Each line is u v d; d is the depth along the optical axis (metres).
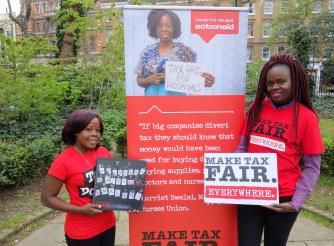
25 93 7.76
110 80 10.05
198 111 2.53
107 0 28.75
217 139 2.56
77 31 10.54
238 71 2.52
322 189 5.29
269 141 2.17
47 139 6.41
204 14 2.44
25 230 3.94
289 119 2.13
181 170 2.58
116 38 8.92
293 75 2.09
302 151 2.15
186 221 2.63
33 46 7.88
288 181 2.16
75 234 2.20
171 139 2.54
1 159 4.96
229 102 2.54
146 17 2.42
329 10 18.52
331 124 12.46
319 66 20.20
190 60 2.48
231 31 2.47
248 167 2.21
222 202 2.24
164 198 2.60
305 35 17.06
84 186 2.20
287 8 19.59
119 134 7.13
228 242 2.67
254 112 2.26
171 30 2.44
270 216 2.23
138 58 2.45
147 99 2.50
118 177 2.26
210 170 2.26
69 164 2.16
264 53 34.53
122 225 4.04
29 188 5.38
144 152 2.54
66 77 10.88
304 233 3.83
